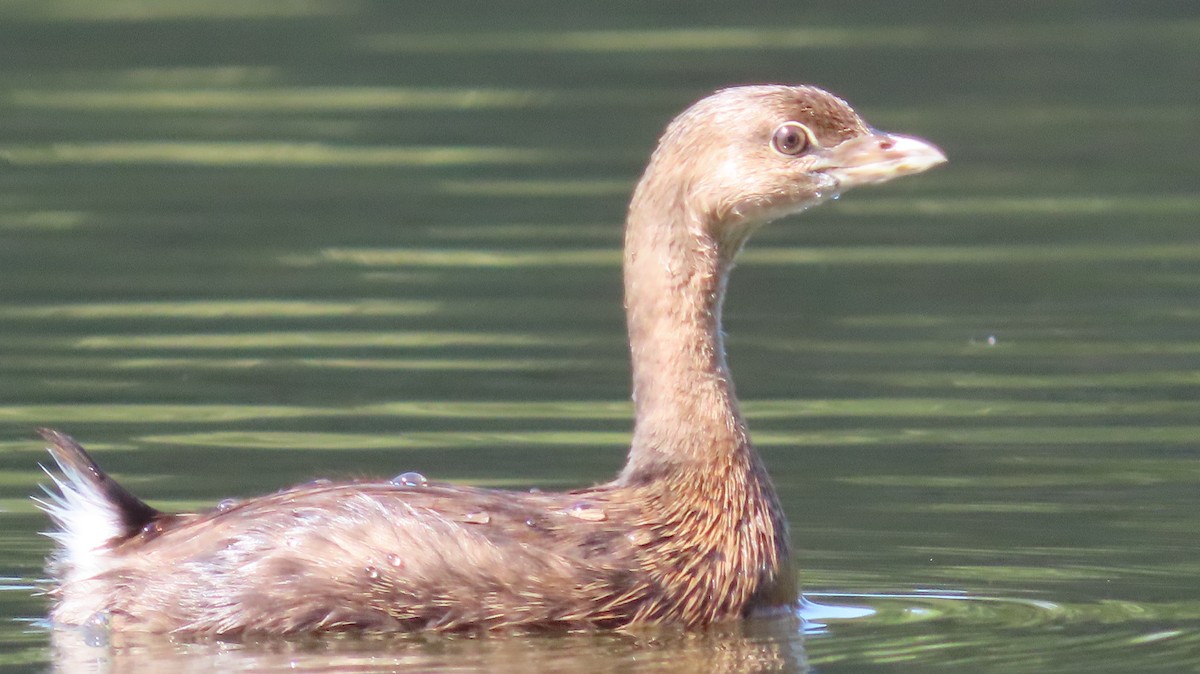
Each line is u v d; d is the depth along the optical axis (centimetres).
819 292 1909
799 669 1010
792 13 3281
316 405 1537
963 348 1716
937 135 2550
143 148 2445
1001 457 1414
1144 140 2509
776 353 1708
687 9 3284
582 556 1071
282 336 1730
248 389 1577
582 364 1658
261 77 2817
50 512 1097
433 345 1709
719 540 1104
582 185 2270
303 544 1052
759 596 1109
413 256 2003
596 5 3316
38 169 2347
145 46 3020
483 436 1462
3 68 2867
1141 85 2794
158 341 1708
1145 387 1589
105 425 1478
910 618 1105
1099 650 1038
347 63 2902
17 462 1395
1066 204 2228
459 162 2389
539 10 3294
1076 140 2514
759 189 1141
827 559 1213
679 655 1038
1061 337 1742
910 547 1231
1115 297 1867
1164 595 1138
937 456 1421
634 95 2688
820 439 1466
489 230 2092
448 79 2797
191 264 1970
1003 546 1227
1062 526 1268
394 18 3209
